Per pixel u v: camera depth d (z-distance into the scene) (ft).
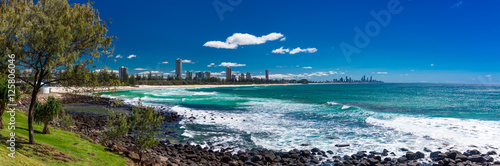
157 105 160.76
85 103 160.66
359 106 153.38
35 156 33.65
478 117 101.30
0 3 32.58
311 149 60.75
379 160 52.16
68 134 55.98
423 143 63.16
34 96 38.27
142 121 43.16
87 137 57.16
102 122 88.99
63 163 33.99
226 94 295.69
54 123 68.54
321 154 56.65
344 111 124.67
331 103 166.91
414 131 75.36
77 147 44.50
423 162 50.31
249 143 66.28
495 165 46.44
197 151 57.98
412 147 60.29
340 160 52.80
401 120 94.53
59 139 48.75
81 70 36.76
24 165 28.12
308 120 98.89
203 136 73.67
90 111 124.57
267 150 59.98
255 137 72.33
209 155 55.31
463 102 180.65
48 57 33.99
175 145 62.39
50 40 33.63
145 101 188.65
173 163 46.65
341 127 84.53
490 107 144.77
